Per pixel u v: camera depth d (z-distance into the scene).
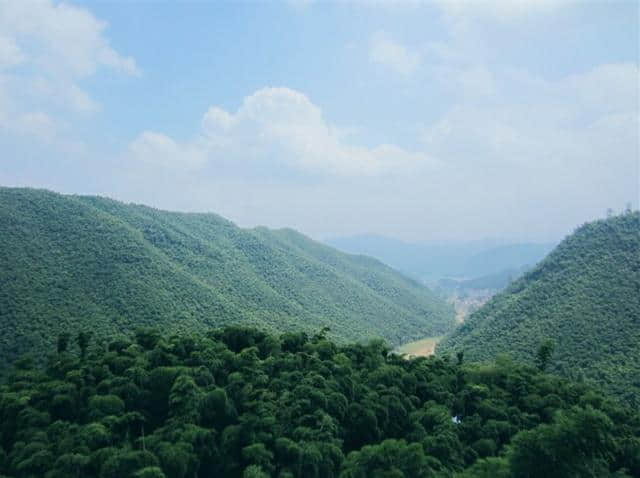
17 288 106.31
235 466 50.66
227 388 59.44
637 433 57.91
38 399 56.75
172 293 131.62
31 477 45.97
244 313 142.12
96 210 163.62
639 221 137.50
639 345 91.62
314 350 72.25
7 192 151.75
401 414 58.88
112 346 72.94
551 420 59.81
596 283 120.50
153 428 56.03
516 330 124.31
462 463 52.09
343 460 48.81
